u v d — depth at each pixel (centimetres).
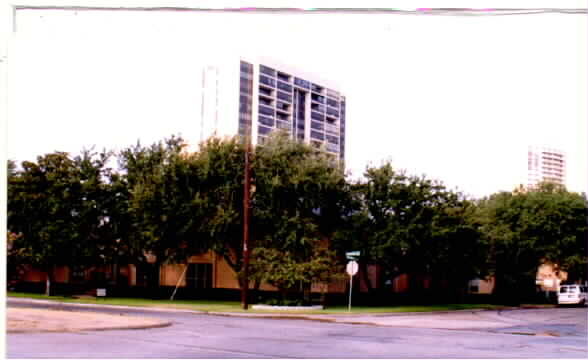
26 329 1577
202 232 3503
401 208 3641
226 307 3170
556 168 18325
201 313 2912
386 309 3338
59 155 4062
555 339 1848
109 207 4041
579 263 4966
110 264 4259
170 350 1291
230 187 3494
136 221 3828
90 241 4019
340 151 14525
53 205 3962
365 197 3731
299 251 3381
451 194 3759
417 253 3650
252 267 3238
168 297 4212
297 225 3366
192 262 4134
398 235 3534
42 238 3916
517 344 1645
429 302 4481
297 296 3488
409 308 3525
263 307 3150
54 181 4000
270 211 3503
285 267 3136
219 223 3375
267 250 3253
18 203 4016
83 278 4619
